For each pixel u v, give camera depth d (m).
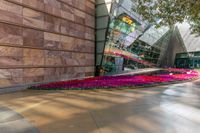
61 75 17.36
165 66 52.47
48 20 15.79
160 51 45.25
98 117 6.19
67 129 5.11
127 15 26.50
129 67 29.98
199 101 8.55
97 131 4.96
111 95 10.20
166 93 10.77
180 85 14.44
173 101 8.58
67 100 8.92
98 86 12.55
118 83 13.80
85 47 21.27
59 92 11.25
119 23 25.12
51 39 16.14
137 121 5.76
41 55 15.04
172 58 55.38
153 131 4.94
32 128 5.17
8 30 12.30
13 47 12.64
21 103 8.34
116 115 6.41
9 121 5.79
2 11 11.91
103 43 23.02
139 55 33.53
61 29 17.36
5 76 12.05
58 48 16.97
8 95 10.48
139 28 31.14
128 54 29.36
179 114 6.49
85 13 21.25
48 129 5.11
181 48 52.84
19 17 13.09
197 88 12.77
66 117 6.20
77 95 10.22
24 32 13.48
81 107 7.55
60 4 17.23
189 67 51.00
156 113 6.62
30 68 13.98
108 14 22.62
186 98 9.28
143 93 10.80
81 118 6.09
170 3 12.77
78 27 19.97
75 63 19.45
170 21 13.56
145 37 34.41
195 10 11.66
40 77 14.91
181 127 5.23
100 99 9.12
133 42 30.31
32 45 14.16
